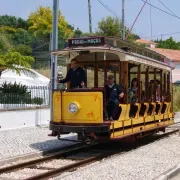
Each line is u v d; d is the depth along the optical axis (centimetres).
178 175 1030
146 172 998
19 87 2188
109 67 1397
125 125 1388
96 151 1454
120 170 1021
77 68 1396
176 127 2383
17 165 1095
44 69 3922
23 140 1602
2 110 1962
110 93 1342
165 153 1321
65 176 961
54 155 1291
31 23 7262
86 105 1305
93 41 1350
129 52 1388
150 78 1661
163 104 1844
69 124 1327
